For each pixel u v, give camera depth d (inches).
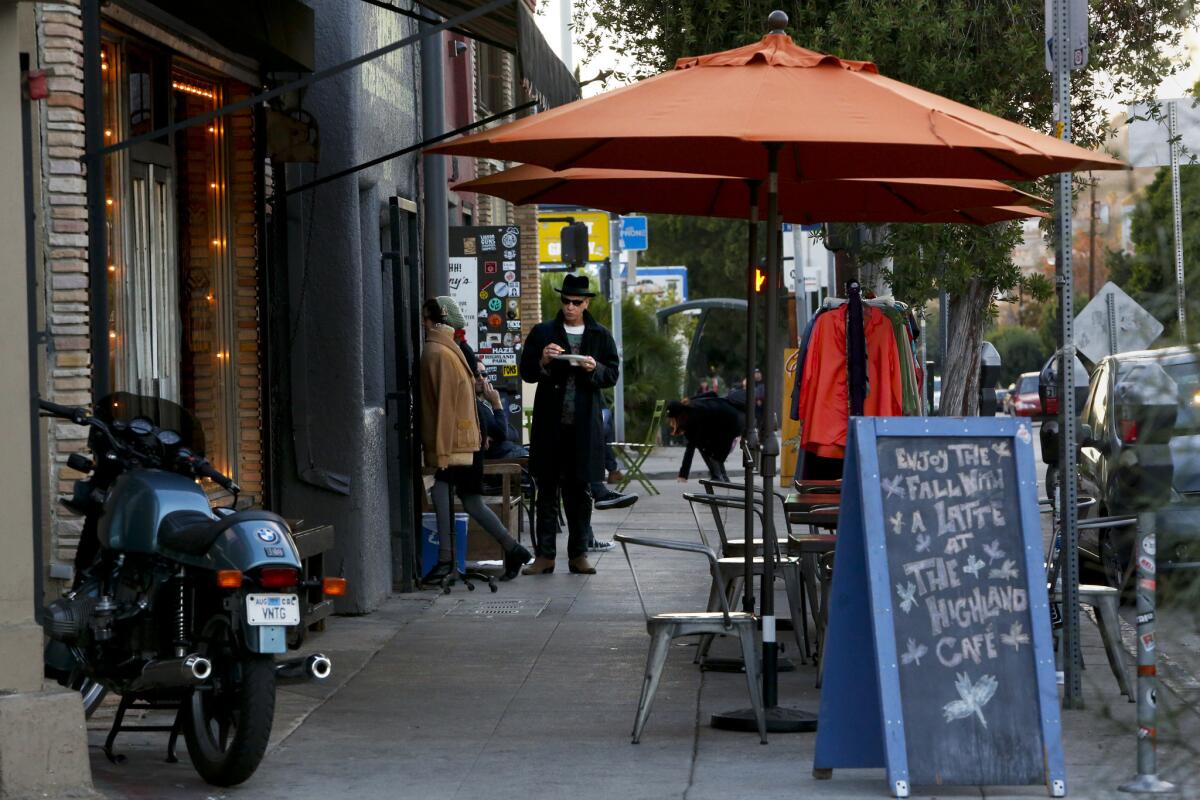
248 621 264.1
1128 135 199.5
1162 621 200.7
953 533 273.7
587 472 583.8
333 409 489.4
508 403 767.7
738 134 280.5
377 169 535.5
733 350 2918.3
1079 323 669.3
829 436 427.8
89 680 300.7
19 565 267.9
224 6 388.2
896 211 434.6
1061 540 350.6
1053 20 354.0
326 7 486.6
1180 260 188.2
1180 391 193.6
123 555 285.6
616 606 508.7
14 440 268.5
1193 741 219.1
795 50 315.0
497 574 590.9
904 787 264.5
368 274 527.5
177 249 436.5
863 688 278.4
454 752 309.1
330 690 374.0
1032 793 272.2
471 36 443.8
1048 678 269.4
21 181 270.4
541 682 382.3
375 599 505.4
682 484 1088.8
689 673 392.5
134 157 402.3
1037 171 323.0
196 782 285.1
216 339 460.4
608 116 293.9
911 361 430.6
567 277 585.3
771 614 331.3
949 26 619.8
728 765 295.7
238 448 470.9
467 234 765.9
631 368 1531.7
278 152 472.4
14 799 256.5
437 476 558.3
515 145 327.3
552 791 277.9
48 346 335.9
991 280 647.8
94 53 341.1
